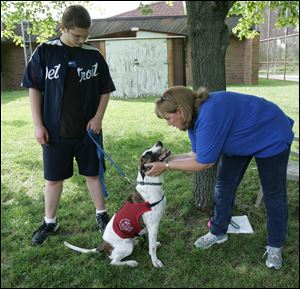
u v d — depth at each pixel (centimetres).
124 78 1357
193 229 345
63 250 316
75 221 367
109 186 441
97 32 1647
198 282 277
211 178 361
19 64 1769
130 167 505
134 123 805
